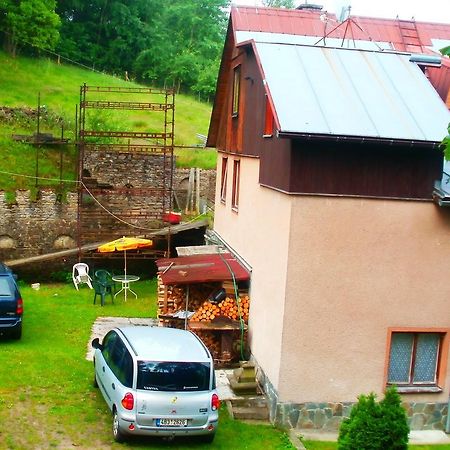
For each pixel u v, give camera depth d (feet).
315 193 39.81
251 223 51.42
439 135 39.65
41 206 77.97
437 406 42.63
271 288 43.68
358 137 38.19
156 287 78.33
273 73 42.73
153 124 118.73
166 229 78.74
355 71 44.83
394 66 46.21
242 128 55.93
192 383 35.35
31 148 91.35
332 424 41.32
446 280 42.06
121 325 60.13
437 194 40.45
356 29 66.08
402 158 40.57
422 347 42.88
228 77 64.28
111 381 37.35
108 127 96.12
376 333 41.57
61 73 141.08
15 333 52.54
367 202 40.57
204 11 191.72
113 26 169.07
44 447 34.45
